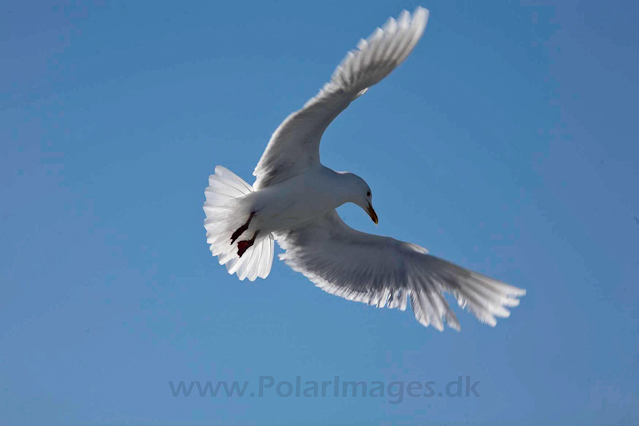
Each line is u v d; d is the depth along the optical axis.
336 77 10.75
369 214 12.66
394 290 13.52
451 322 12.99
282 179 12.39
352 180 12.54
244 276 13.52
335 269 13.86
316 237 13.73
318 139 11.90
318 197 12.35
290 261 13.95
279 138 11.71
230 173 12.30
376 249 13.48
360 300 13.77
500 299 12.41
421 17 10.53
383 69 10.85
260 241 13.34
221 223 12.55
